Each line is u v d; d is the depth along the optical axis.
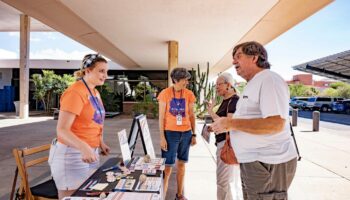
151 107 17.52
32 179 4.64
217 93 3.10
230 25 8.72
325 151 7.46
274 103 1.68
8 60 23.47
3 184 4.34
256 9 7.23
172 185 4.44
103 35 10.29
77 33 10.13
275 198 1.79
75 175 2.08
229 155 2.65
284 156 1.76
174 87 3.56
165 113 3.51
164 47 12.51
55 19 8.45
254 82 1.80
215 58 16.06
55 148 2.13
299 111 32.06
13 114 19.11
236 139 1.92
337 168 5.63
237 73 1.97
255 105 1.80
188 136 3.56
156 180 1.91
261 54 1.85
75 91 2.02
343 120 19.97
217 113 3.09
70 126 1.97
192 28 9.13
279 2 6.75
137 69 23.08
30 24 17.36
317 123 12.23
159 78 23.59
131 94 22.44
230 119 1.77
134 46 12.40
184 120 3.50
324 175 5.12
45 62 23.36
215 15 7.76
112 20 8.34
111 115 17.70
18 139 8.67
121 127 12.22
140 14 7.73
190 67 20.73
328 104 31.36
